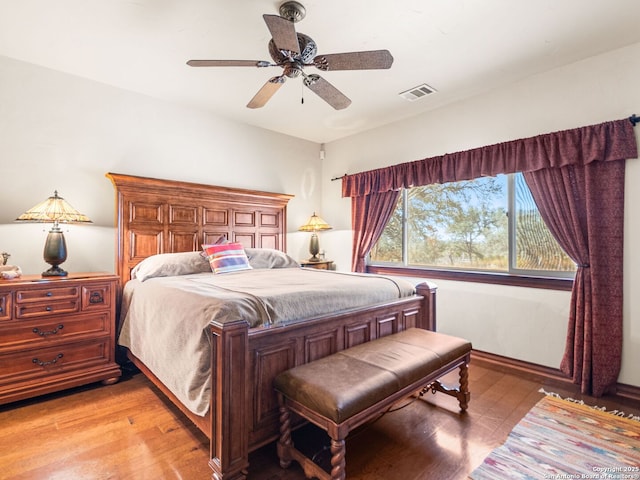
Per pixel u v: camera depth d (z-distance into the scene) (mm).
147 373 2424
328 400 1472
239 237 4082
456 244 3604
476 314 3326
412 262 4035
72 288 2531
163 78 3062
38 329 2377
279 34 1717
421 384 1866
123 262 3164
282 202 4512
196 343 1727
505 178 3219
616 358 2461
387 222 4141
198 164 3801
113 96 3217
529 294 2984
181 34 2395
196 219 3693
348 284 2447
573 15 2148
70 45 2535
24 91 2773
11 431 1987
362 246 4359
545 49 2547
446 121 3598
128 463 1705
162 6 2092
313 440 1945
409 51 2580
